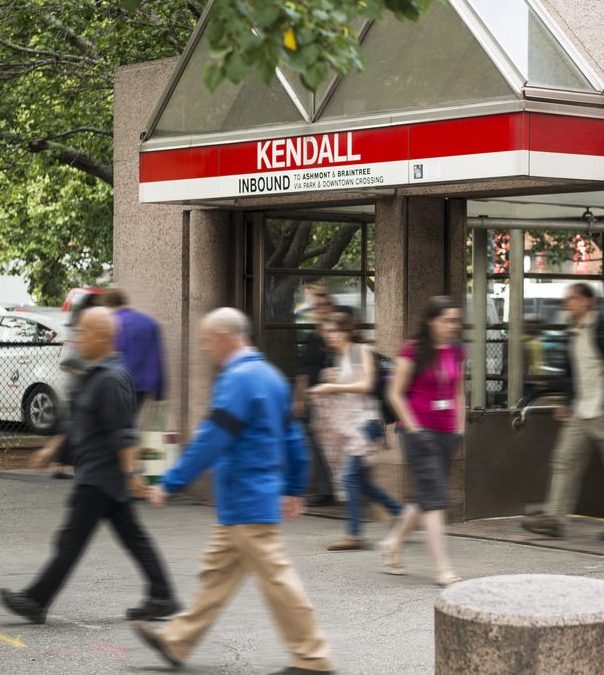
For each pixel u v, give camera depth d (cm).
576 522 1933
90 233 5281
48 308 3209
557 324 1998
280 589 1037
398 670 1097
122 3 1357
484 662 767
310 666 1038
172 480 1035
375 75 1809
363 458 1666
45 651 1153
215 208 2156
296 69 1144
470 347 1925
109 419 1218
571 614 762
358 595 1402
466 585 827
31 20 3669
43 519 1952
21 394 2894
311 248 2089
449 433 1473
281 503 1068
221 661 1124
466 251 1928
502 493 1942
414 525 1514
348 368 1675
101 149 4069
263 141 1903
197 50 2050
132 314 2034
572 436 1769
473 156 1656
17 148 4069
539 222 1980
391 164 1741
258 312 2153
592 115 1673
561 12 1791
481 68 1684
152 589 1266
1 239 5888
